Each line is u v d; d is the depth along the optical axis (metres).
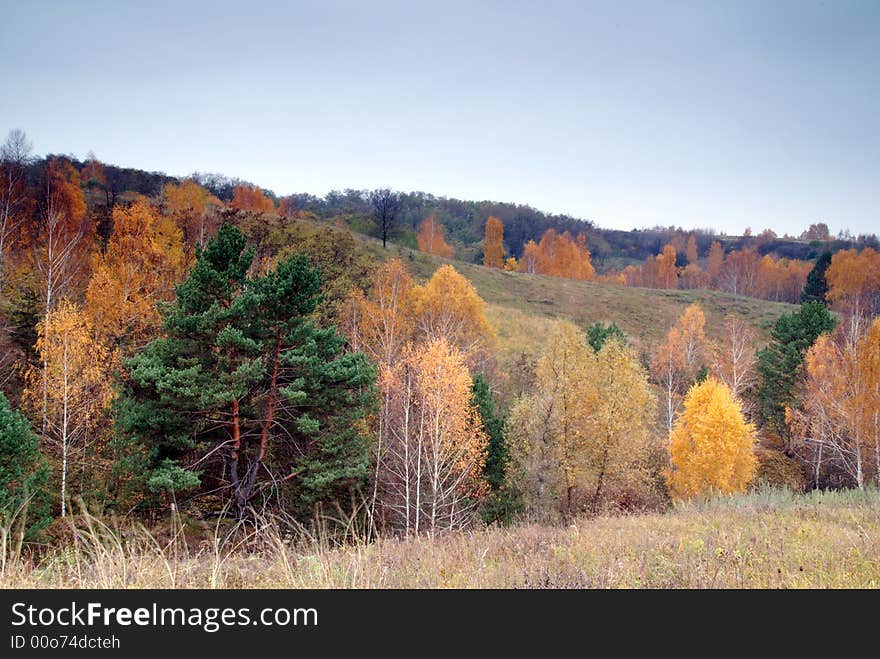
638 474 27.66
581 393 25.52
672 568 6.91
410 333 37.50
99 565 6.19
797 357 42.66
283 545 6.96
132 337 28.56
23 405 20.75
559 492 26.62
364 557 6.92
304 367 19.25
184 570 6.44
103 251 39.72
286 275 19.81
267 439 19.69
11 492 13.78
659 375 47.41
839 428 34.41
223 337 17.67
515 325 58.03
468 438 23.31
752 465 29.53
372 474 21.84
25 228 35.91
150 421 17.30
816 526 11.01
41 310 26.86
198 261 19.41
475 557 7.95
